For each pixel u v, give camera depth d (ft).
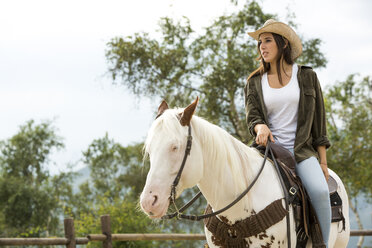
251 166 10.30
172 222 57.72
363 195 78.79
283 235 9.82
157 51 60.13
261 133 10.85
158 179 8.84
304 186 10.71
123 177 103.91
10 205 97.14
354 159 65.36
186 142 9.34
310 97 11.21
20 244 17.65
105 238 21.62
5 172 107.55
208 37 60.23
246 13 59.62
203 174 9.91
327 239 10.69
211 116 56.90
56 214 104.27
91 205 47.19
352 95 80.38
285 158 10.78
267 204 9.87
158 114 10.27
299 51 11.69
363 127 70.18
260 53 11.84
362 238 76.74
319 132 11.47
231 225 10.09
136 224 42.70
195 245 62.34
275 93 11.36
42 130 111.96
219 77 55.77
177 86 59.36
